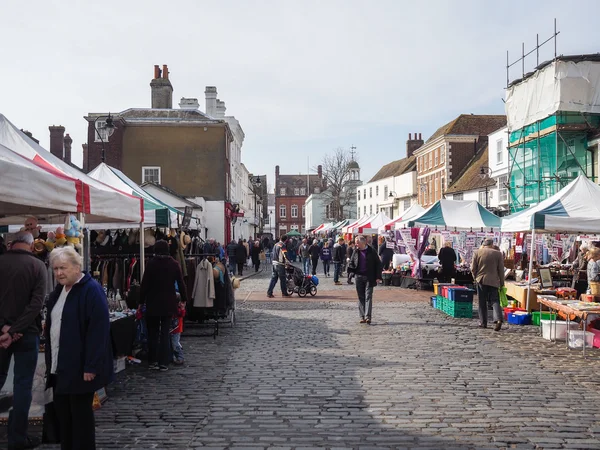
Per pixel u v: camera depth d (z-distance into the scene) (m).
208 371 7.87
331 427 5.42
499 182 36.06
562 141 26.88
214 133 38.50
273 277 18.36
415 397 6.46
